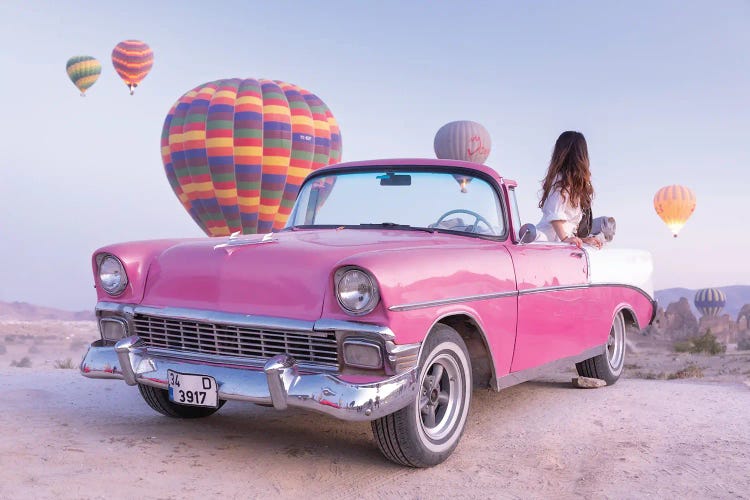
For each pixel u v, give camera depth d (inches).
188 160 1125.7
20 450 145.6
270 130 1107.9
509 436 176.9
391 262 136.9
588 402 219.6
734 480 144.6
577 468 151.6
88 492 123.4
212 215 1153.4
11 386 225.8
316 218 193.6
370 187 191.9
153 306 155.6
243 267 147.9
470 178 186.1
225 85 1143.6
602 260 231.6
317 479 139.1
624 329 260.8
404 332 134.3
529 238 180.5
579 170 226.1
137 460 143.9
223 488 130.7
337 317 134.4
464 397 156.9
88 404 199.8
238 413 193.2
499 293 168.1
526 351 183.3
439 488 136.3
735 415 203.3
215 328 146.1
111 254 161.9
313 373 134.6
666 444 171.8
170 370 147.6
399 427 139.6
